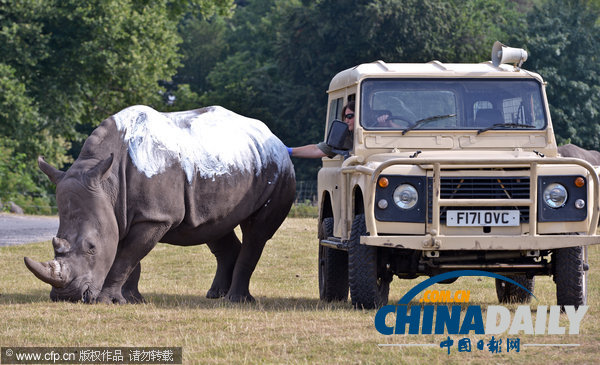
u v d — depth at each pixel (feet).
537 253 45.24
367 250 46.34
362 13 232.32
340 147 50.06
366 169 45.09
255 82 277.85
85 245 48.42
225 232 56.24
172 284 69.82
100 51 199.82
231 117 58.08
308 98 249.14
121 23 204.33
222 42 410.11
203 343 37.55
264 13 394.73
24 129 192.54
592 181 45.44
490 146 49.85
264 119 258.98
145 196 50.65
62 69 202.59
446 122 50.31
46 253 91.04
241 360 34.06
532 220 44.29
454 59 246.47
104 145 51.13
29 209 180.34
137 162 50.72
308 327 41.11
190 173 52.70
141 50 213.87
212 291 61.31
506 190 44.80
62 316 44.14
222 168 54.34
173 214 51.65
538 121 50.70
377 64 53.31
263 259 87.25
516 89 51.13
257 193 57.26
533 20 291.17
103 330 40.63
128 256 50.90
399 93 50.78
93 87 219.82
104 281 50.65
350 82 52.75
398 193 44.55
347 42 239.09
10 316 44.16
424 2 236.43
